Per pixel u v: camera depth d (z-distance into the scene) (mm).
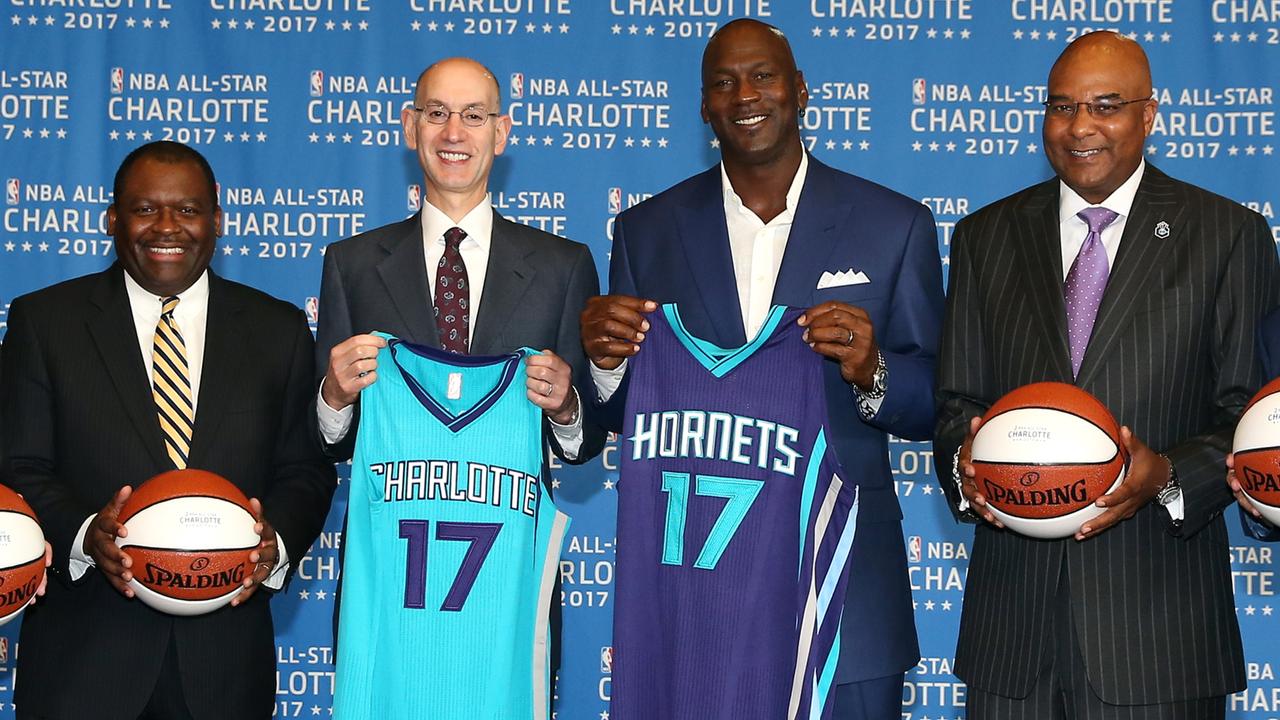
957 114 3633
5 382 2604
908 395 2443
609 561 3635
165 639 2500
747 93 2494
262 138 3635
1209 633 2330
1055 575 2346
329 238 3639
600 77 3646
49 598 2564
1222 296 2346
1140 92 2369
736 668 2354
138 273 2605
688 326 2559
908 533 3637
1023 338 2412
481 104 2607
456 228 2648
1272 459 2186
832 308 2303
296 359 2715
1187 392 2352
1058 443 2219
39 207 3607
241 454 2596
